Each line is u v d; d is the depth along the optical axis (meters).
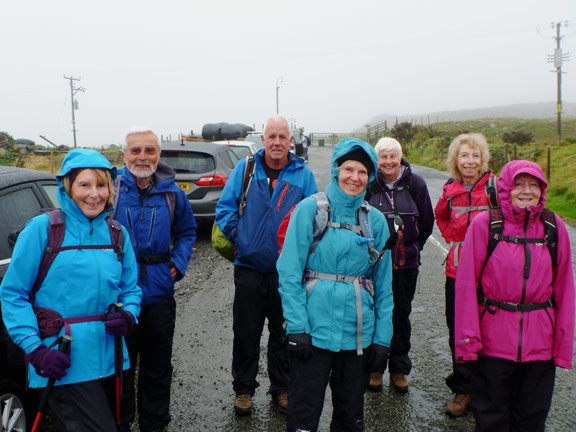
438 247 8.53
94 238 2.12
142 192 2.79
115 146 41.06
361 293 2.34
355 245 2.32
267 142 3.10
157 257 2.76
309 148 52.00
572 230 9.90
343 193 2.34
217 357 4.04
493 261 2.38
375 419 3.14
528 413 2.40
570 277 2.36
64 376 1.96
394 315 3.45
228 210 3.16
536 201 2.37
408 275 3.41
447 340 4.47
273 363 3.29
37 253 2.00
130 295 2.26
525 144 37.47
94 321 2.07
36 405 2.74
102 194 2.09
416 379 3.72
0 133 28.05
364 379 2.40
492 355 2.39
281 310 3.20
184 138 24.55
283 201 3.08
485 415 2.44
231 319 4.91
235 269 3.22
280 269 2.35
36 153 25.98
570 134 65.56
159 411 2.87
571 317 2.33
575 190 14.44
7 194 2.79
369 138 54.47
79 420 1.99
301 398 2.35
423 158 30.48
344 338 2.32
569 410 3.26
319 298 2.31
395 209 3.36
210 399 3.38
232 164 8.87
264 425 3.07
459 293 2.47
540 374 2.38
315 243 2.35
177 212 2.91
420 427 3.06
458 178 3.28
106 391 2.17
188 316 4.98
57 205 3.27
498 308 2.39
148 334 2.79
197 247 8.10
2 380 2.44
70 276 2.02
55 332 2.00
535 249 2.35
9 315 1.94
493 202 2.50
